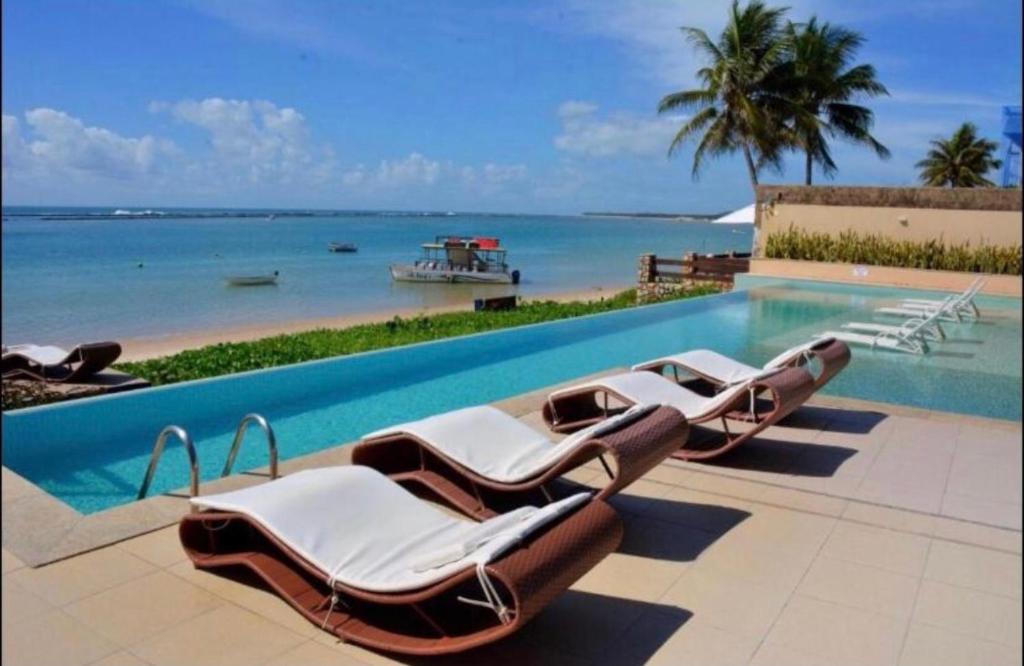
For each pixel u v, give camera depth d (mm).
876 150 30516
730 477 5543
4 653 3150
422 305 27953
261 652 3217
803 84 27906
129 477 6738
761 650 3346
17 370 9312
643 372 6910
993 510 4977
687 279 22766
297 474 4035
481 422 5195
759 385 5754
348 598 3467
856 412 7441
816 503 5059
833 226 22328
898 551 4355
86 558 3994
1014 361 11523
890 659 3303
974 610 3723
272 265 42594
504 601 3268
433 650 3057
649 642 3391
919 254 21109
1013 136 19875
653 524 4668
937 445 6402
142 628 3369
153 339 19672
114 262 42156
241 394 9008
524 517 3494
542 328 13680
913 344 12586
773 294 19672
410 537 3654
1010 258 19938
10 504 4613
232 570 3896
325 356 11109
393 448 5289
